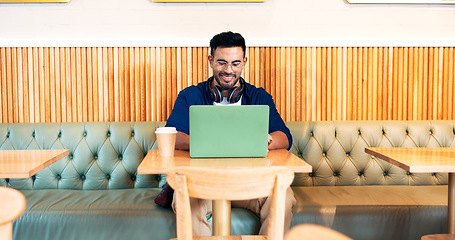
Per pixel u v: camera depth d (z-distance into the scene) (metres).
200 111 1.37
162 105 2.46
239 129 1.39
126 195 1.96
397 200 1.85
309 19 2.49
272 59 2.46
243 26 2.48
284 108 2.48
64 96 2.42
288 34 2.49
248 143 1.39
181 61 2.45
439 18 2.50
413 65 2.50
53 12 2.42
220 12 2.46
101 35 2.45
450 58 2.50
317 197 1.91
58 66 2.41
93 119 2.44
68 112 2.43
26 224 1.72
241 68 1.82
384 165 2.24
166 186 1.72
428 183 2.24
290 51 2.47
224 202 1.37
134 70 2.44
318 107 2.49
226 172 0.95
